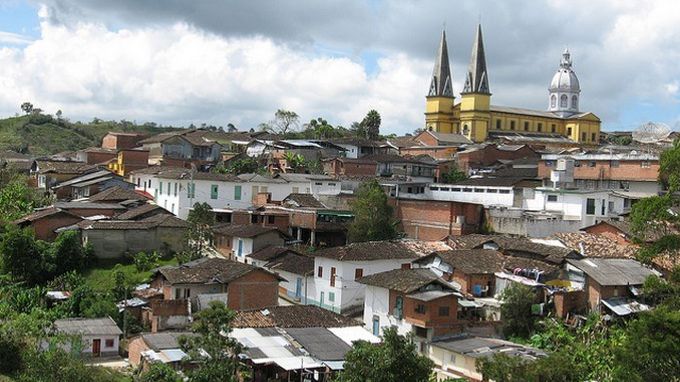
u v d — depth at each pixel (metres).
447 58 165.25
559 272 60.31
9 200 89.69
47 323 52.25
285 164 109.00
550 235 73.81
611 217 79.19
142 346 49.75
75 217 78.12
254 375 47.94
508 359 39.72
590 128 166.12
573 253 62.06
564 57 176.25
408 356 38.16
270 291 60.75
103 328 54.72
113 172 103.69
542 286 58.25
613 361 44.47
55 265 69.31
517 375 38.16
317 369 47.06
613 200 81.62
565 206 80.69
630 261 61.91
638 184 88.06
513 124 161.62
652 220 50.34
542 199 83.19
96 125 198.25
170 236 75.12
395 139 150.75
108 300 60.59
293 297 68.56
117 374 47.78
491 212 80.56
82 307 60.38
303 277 67.31
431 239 83.19
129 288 63.84
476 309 57.28
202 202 85.81
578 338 52.97
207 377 39.75
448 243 70.56
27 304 61.22
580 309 57.47
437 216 82.62
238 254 75.25
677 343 35.97
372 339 52.50
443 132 161.75
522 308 55.97
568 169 93.19
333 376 46.34
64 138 177.50
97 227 72.25
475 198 91.75
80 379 44.22
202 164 112.19
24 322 48.72
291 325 54.16
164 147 112.56
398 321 55.56
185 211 85.25
